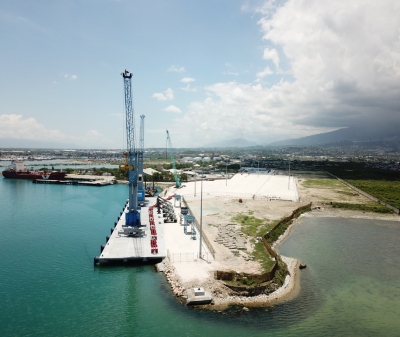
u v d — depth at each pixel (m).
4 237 95.75
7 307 53.53
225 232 89.31
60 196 182.00
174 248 78.31
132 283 62.06
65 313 51.62
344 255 81.62
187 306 53.25
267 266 64.69
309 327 48.12
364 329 47.94
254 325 48.38
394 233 104.06
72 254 80.31
